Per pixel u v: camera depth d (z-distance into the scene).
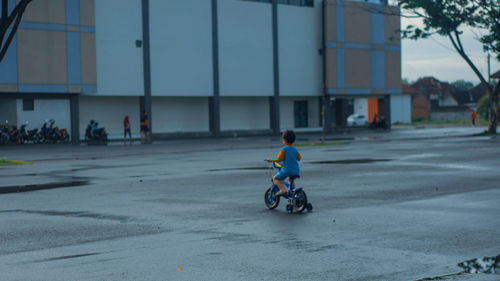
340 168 19.58
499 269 6.60
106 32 46.50
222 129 55.75
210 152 30.12
